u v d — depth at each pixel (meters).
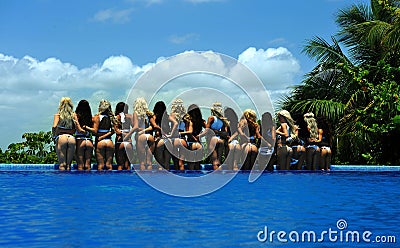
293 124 13.64
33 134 15.88
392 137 17.47
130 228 5.18
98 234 4.89
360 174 12.84
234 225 5.41
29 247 4.39
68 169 12.28
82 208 6.41
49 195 7.64
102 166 12.27
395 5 20.56
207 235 4.89
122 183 9.45
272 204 7.00
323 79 19.66
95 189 8.48
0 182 9.52
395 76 18.22
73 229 5.11
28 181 9.71
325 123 14.34
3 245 4.46
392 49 18.83
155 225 5.34
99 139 12.22
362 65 20.00
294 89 19.97
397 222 5.76
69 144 12.08
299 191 8.65
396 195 8.20
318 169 13.91
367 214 6.27
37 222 5.45
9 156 15.50
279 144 13.44
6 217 5.74
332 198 7.75
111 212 6.14
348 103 18.08
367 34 19.45
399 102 15.43
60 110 12.12
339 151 18.05
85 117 12.27
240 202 7.15
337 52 19.94
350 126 17.80
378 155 18.02
